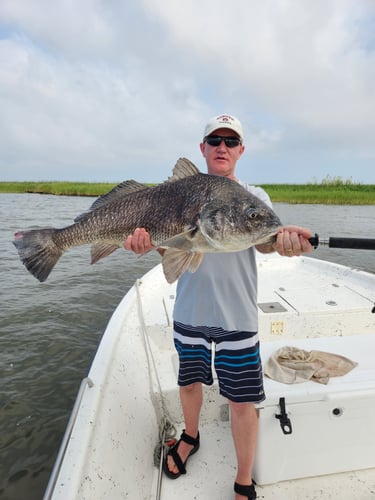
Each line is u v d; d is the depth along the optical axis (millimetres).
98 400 2293
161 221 2312
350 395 2314
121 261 11250
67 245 2633
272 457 2393
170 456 2623
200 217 2178
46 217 20156
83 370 5188
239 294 2262
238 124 2562
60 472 1729
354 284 5133
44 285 8742
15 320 6695
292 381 2398
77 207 26891
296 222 17953
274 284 5152
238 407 2248
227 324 2227
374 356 2736
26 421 4234
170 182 2400
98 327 6488
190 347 2422
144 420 2805
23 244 2637
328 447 2420
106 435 2150
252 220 2127
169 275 2152
